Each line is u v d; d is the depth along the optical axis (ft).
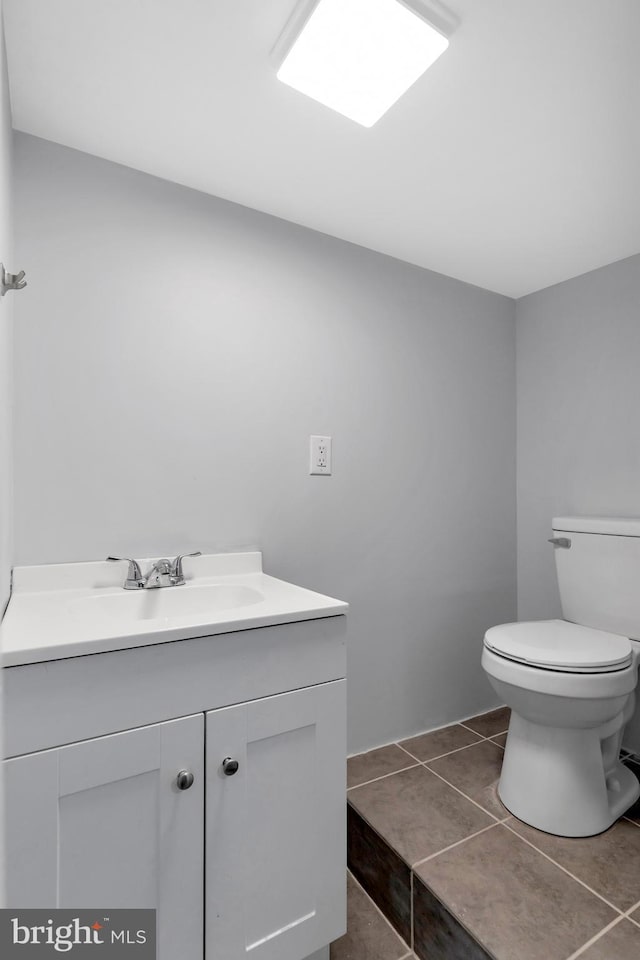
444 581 6.75
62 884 2.61
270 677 3.29
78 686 2.66
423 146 4.38
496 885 3.89
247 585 4.53
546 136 4.25
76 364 4.30
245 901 3.15
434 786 5.24
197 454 4.89
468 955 3.46
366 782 5.32
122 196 4.57
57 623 3.08
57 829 2.59
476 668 7.03
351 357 5.96
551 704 4.52
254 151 4.43
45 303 4.18
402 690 6.32
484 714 7.06
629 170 4.72
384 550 6.18
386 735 6.17
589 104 3.89
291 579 5.46
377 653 6.12
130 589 4.30
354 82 3.61
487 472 7.25
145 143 4.32
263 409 5.30
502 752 5.96
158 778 2.89
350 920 4.20
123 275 4.54
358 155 4.50
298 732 3.41
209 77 3.64
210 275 5.01
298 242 5.59
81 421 4.32
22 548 4.07
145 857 2.84
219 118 4.03
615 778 5.24
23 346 4.08
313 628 3.49
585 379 6.74
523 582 7.47
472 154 4.49
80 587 4.24
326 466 5.71
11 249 3.82
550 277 6.95
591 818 4.55
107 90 3.75
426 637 6.55
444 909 3.69
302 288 5.61
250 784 3.20
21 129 4.13
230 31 3.27
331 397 5.78
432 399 6.68
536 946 3.38
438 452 6.73
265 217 5.38
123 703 2.79
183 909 2.95
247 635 3.20
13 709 2.49
